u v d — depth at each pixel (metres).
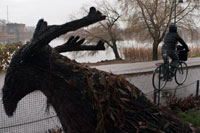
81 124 1.51
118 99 1.51
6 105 1.60
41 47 1.50
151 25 15.55
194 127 1.75
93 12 1.45
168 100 5.89
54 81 1.52
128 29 16.50
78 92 1.48
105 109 1.47
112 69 9.77
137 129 1.48
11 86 1.56
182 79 8.20
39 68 1.55
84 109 1.48
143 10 15.32
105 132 1.47
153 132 1.51
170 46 7.17
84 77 1.50
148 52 16.59
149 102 1.64
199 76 9.02
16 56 1.55
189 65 10.84
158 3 15.16
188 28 15.62
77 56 17.52
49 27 1.50
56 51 1.60
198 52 17.42
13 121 4.32
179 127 1.64
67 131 1.62
